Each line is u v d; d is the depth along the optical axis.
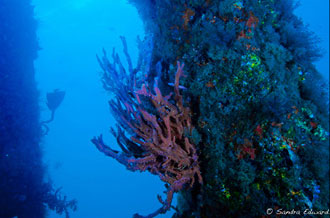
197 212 2.61
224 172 2.33
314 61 2.54
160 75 3.16
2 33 9.11
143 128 2.17
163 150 2.08
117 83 3.13
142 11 4.34
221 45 2.54
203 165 2.56
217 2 2.71
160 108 2.26
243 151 2.26
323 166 1.92
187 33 2.96
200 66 2.76
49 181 10.97
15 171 8.40
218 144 2.42
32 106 10.25
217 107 2.48
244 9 2.55
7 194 8.07
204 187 2.50
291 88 2.26
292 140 2.08
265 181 2.12
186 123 2.57
